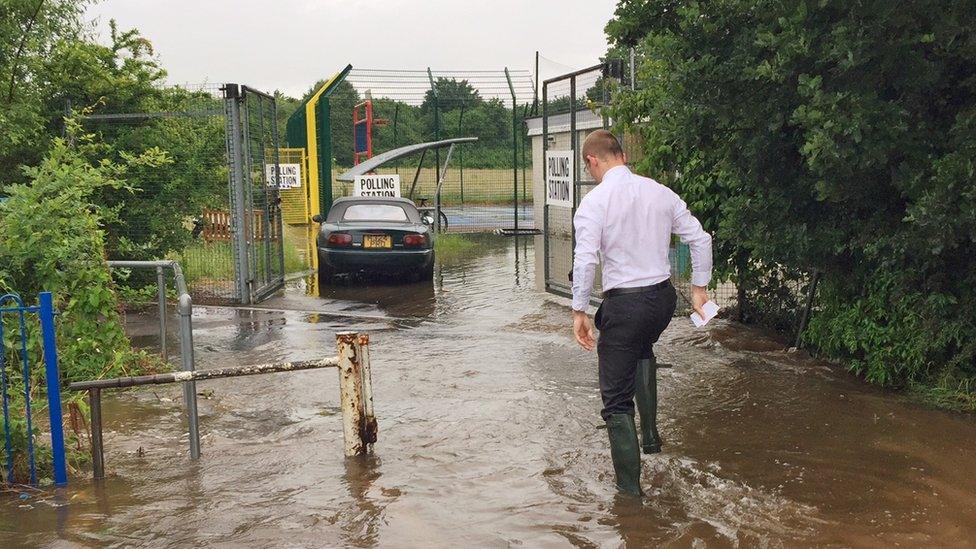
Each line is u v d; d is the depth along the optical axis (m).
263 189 12.80
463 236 22.34
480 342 8.88
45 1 11.21
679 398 6.62
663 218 4.85
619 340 4.77
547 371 7.58
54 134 11.38
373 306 11.73
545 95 11.48
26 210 6.16
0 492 4.87
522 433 5.84
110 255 11.38
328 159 19.56
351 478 5.04
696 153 8.47
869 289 7.14
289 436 5.89
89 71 11.62
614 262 4.79
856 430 5.82
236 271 11.78
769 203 7.09
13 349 5.49
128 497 4.79
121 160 11.45
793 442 5.59
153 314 10.93
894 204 6.65
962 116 5.80
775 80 6.02
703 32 6.59
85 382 5.02
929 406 6.32
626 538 4.18
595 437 5.75
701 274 4.98
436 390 6.99
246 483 4.98
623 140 9.80
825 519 4.39
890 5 5.46
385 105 29.36
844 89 5.96
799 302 8.70
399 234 13.87
